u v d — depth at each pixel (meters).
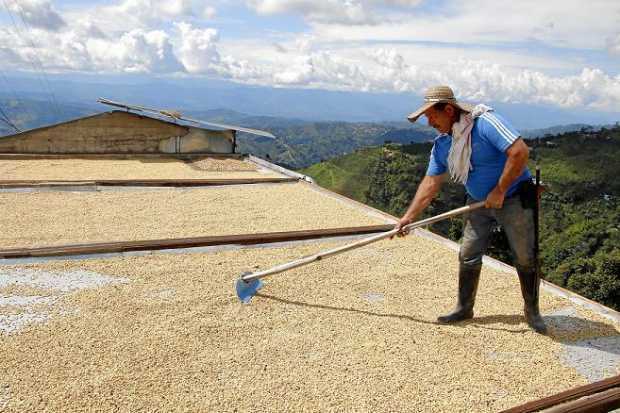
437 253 5.44
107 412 2.49
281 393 2.74
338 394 2.76
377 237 3.75
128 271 4.40
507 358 3.29
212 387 2.76
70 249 4.61
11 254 4.42
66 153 10.80
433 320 3.80
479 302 4.18
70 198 7.01
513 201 3.39
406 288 4.42
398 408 2.67
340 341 3.37
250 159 11.77
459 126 3.32
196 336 3.32
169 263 4.67
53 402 2.54
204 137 12.01
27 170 8.88
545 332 3.64
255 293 3.98
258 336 3.38
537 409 2.56
